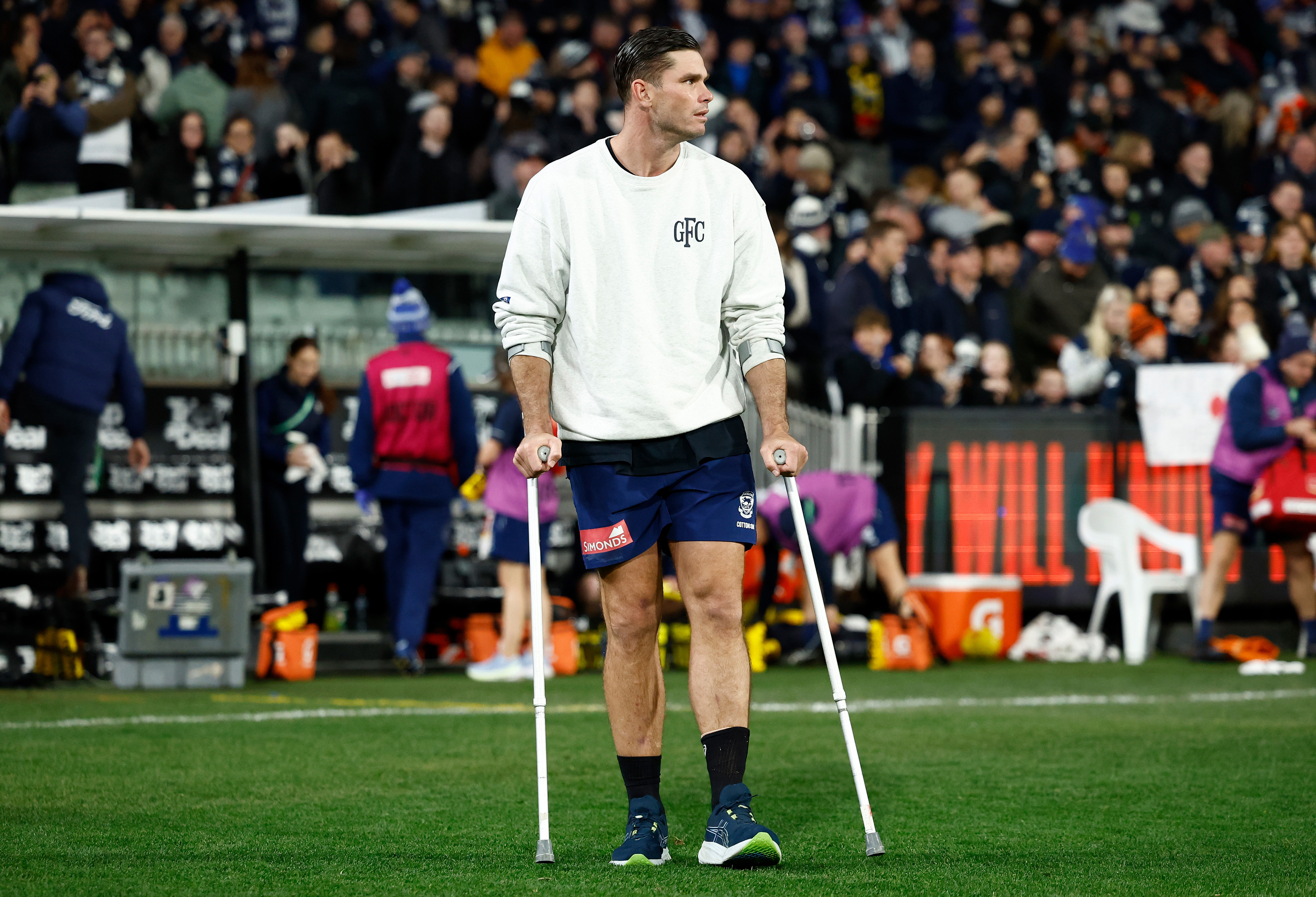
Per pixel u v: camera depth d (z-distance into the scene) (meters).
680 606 38.12
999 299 49.91
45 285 36.47
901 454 42.25
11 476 37.72
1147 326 45.69
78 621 35.38
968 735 24.56
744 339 15.01
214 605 33.66
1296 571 41.06
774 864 14.18
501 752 22.55
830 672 14.67
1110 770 20.89
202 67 49.28
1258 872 14.00
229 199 46.75
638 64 14.45
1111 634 43.72
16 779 19.67
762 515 38.19
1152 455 42.88
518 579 35.56
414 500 35.59
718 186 14.88
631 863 14.28
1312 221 60.47
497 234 37.47
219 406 40.22
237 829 16.28
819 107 61.72
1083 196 56.41
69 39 49.28
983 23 72.56
